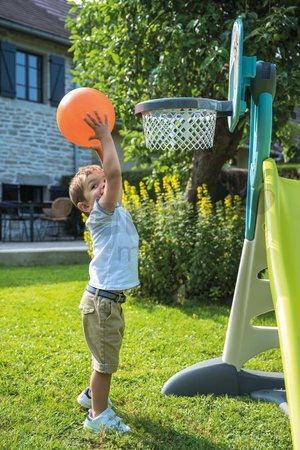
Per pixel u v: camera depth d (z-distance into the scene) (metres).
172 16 5.03
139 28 5.12
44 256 8.38
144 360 3.43
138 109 2.61
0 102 12.05
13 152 12.34
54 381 3.00
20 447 2.24
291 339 1.71
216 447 2.31
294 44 4.75
